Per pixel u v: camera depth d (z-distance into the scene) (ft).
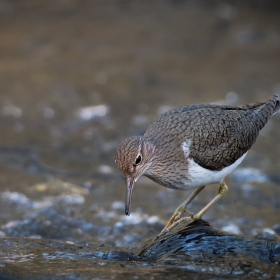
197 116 32.86
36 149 50.31
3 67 66.08
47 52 70.08
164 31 75.41
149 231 37.22
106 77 64.18
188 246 28.63
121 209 40.96
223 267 25.93
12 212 39.37
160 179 33.14
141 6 81.92
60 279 24.62
